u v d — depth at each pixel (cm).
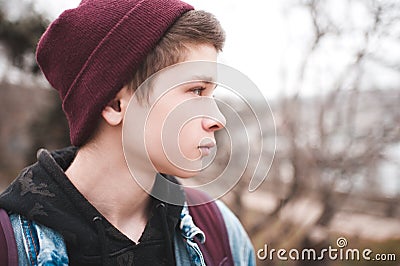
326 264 258
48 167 72
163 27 66
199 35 67
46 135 544
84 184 72
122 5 68
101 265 68
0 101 617
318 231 268
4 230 67
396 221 268
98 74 68
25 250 67
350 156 277
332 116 278
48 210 68
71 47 70
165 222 74
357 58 274
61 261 66
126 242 71
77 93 70
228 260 84
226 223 89
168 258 74
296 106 276
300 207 274
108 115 69
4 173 622
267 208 271
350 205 276
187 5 69
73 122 72
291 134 275
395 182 272
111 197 72
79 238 67
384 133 274
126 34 67
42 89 584
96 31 68
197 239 79
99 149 71
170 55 66
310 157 276
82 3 73
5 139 635
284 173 276
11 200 69
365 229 262
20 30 540
